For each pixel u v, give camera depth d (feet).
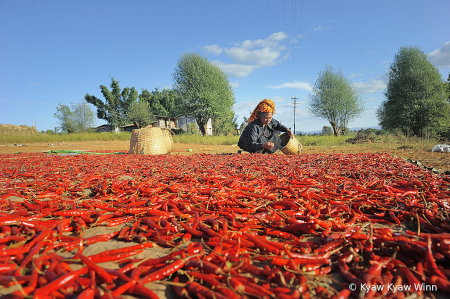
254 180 18.03
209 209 12.62
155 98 228.02
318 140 77.30
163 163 29.12
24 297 5.42
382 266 6.75
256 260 7.68
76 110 183.73
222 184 17.31
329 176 18.74
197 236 9.70
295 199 12.39
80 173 22.94
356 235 8.27
